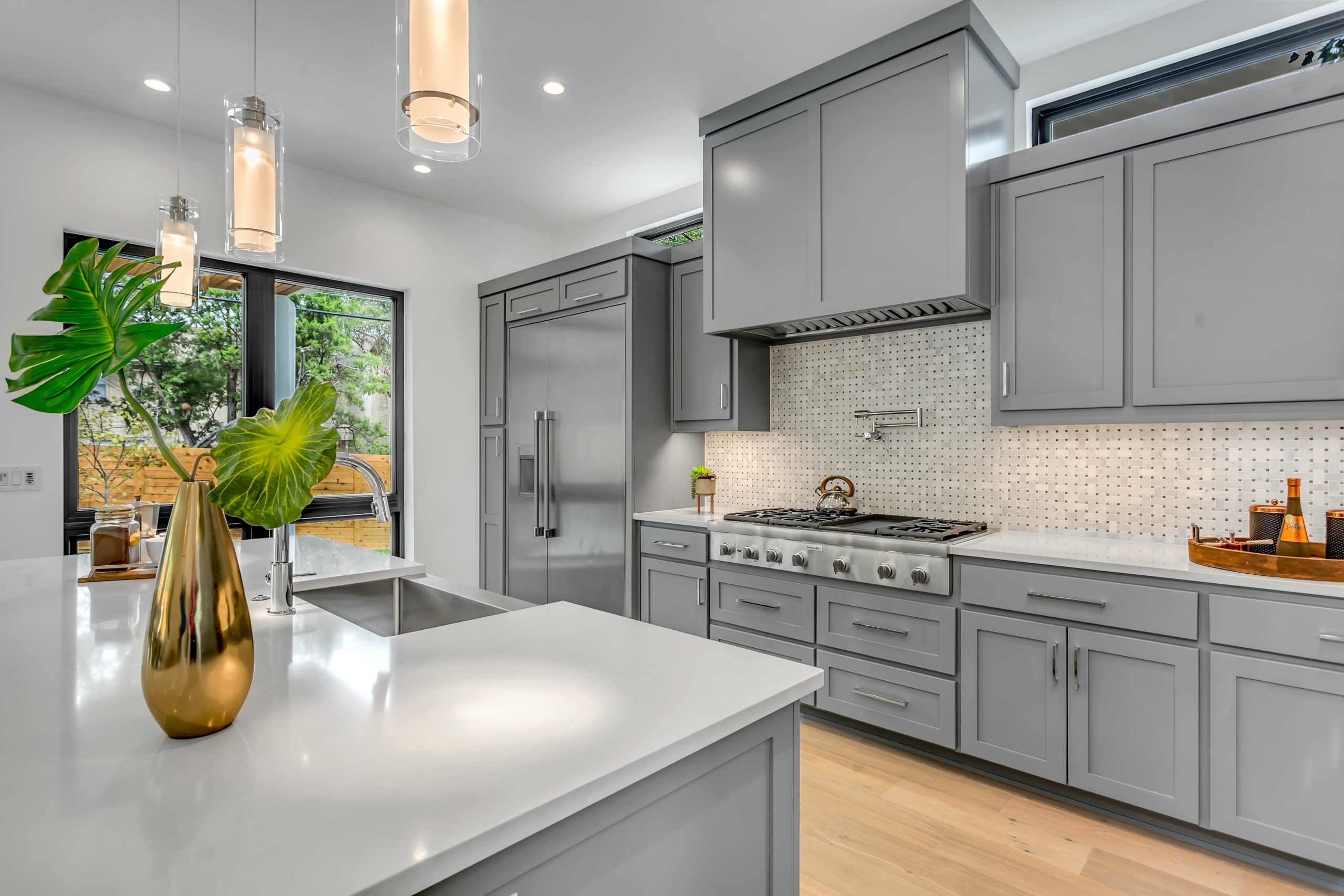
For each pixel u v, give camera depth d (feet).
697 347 11.76
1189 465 7.85
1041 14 8.18
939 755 8.38
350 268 12.87
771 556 9.64
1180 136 7.06
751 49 8.81
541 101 10.07
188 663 2.54
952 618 7.93
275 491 3.15
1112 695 6.82
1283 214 6.48
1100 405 7.55
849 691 8.89
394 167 12.38
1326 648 5.70
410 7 3.32
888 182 8.45
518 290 13.91
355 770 2.36
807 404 11.60
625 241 11.54
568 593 12.63
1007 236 8.23
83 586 5.74
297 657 3.66
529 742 2.60
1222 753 6.18
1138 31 8.38
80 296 2.53
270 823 2.02
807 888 5.97
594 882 2.43
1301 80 6.36
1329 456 6.99
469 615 5.70
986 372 9.50
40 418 9.61
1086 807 7.23
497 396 14.39
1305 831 5.80
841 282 8.89
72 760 2.45
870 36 8.55
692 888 2.84
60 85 9.44
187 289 6.60
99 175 10.05
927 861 6.35
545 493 13.05
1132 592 6.68
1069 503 8.75
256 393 12.01
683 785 2.79
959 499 9.77
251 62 8.93
